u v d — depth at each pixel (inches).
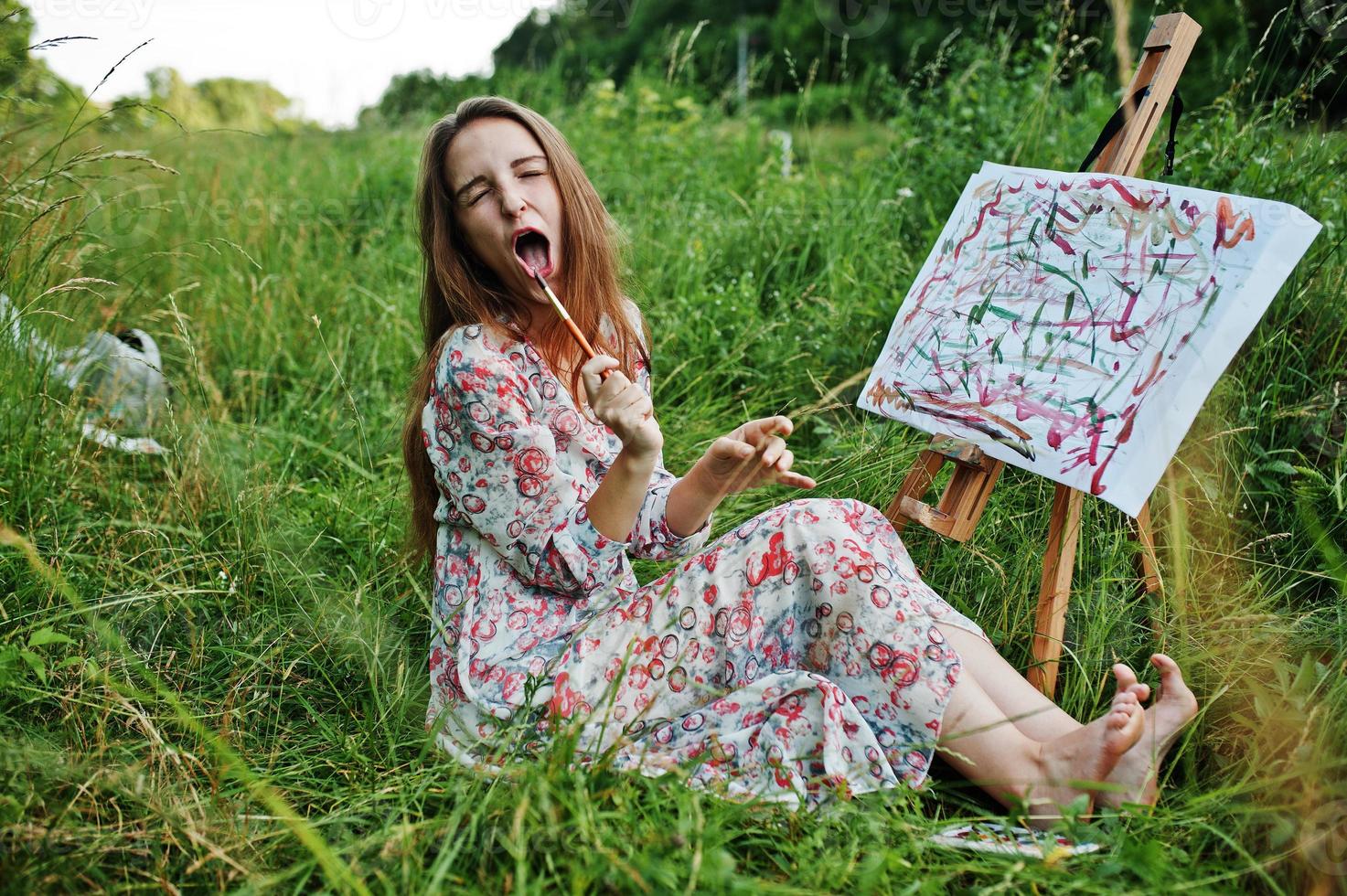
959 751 62.9
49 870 55.8
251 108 239.6
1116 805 59.6
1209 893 53.0
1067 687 75.3
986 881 57.7
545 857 55.0
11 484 91.7
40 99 109.6
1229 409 93.0
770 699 63.4
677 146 186.5
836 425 113.1
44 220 102.3
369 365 136.3
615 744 59.5
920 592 67.4
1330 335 96.9
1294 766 58.7
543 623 69.5
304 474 116.2
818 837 56.5
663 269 145.2
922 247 134.8
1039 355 74.1
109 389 113.3
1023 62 178.2
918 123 157.3
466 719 67.6
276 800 57.0
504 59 258.8
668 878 50.6
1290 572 83.0
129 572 89.2
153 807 60.4
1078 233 75.8
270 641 84.0
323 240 165.6
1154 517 88.6
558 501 67.9
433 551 80.8
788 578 66.6
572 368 74.9
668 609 66.9
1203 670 74.4
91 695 71.6
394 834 57.8
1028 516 90.1
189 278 145.5
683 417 116.0
